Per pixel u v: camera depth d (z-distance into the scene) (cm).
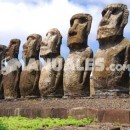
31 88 2461
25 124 1600
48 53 2295
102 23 2011
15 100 2484
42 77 2306
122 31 1983
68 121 1631
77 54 2152
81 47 2161
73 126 1523
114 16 1984
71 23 2214
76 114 1742
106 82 1958
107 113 1612
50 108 1884
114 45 1973
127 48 1948
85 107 1720
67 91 2155
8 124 1620
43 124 1584
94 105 1775
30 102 2256
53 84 2266
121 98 1831
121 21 1984
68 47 2205
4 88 2722
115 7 1991
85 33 2155
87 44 2178
